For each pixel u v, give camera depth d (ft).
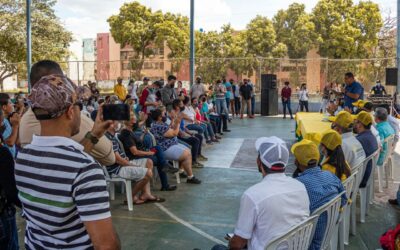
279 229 8.13
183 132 25.98
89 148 6.77
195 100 33.50
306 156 9.95
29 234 5.37
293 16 105.70
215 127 37.65
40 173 4.93
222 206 18.10
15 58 79.87
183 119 27.04
